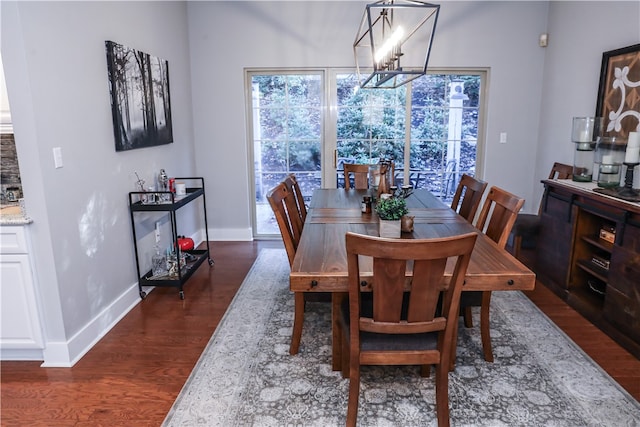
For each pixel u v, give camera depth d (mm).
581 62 4031
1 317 2469
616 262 2740
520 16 4609
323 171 5082
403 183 5098
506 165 4934
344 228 2654
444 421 1911
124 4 3242
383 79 3062
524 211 5027
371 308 2121
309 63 4746
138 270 3416
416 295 1725
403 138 5012
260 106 4965
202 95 4809
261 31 4684
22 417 2088
